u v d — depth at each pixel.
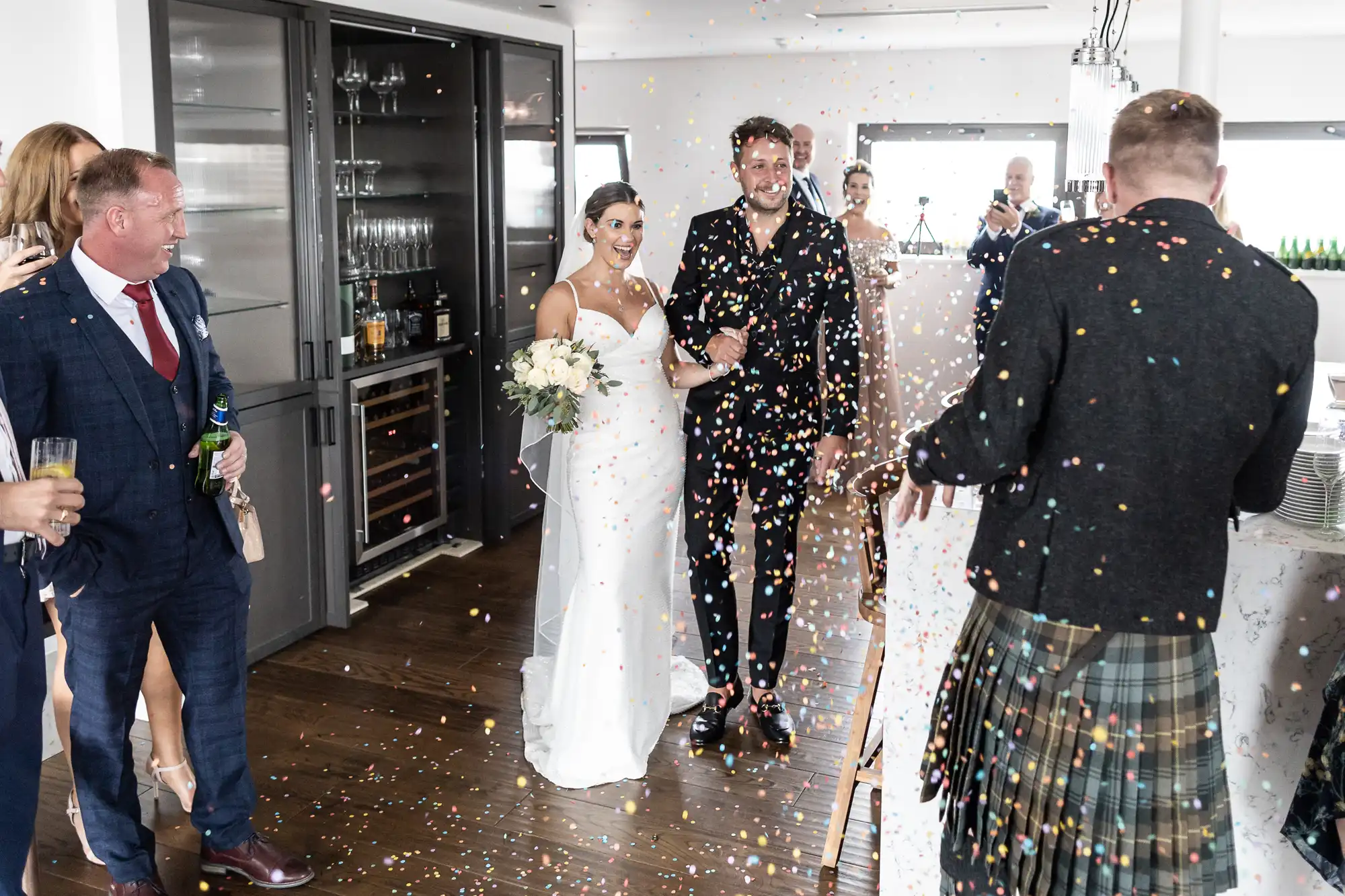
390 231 4.77
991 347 1.66
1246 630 2.06
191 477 2.51
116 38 3.20
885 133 7.23
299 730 3.41
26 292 2.30
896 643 2.32
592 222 3.22
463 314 5.13
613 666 3.15
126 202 2.31
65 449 2.05
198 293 2.65
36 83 3.08
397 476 4.83
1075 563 1.63
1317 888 2.10
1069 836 1.69
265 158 3.87
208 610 2.58
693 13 5.17
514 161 5.20
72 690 2.47
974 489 2.33
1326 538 2.05
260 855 2.65
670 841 2.82
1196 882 1.71
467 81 4.91
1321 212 6.53
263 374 3.96
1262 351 1.57
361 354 4.69
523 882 2.64
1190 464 1.59
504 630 4.23
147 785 3.10
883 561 2.78
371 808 2.97
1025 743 1.71
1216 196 1.67
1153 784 1.66
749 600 4.51
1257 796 2.11
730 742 3.36
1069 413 1.62
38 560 2.14
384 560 4.96
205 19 3.55
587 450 3.16
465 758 3.25
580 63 7.72
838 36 6.23
